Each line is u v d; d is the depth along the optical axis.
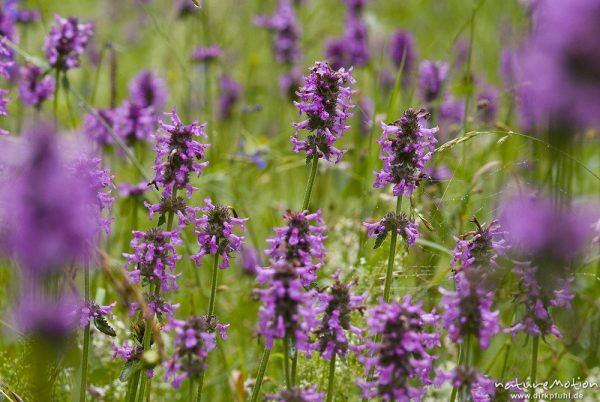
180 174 4.82
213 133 10.13
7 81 9.05
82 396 4.67
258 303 7.59
